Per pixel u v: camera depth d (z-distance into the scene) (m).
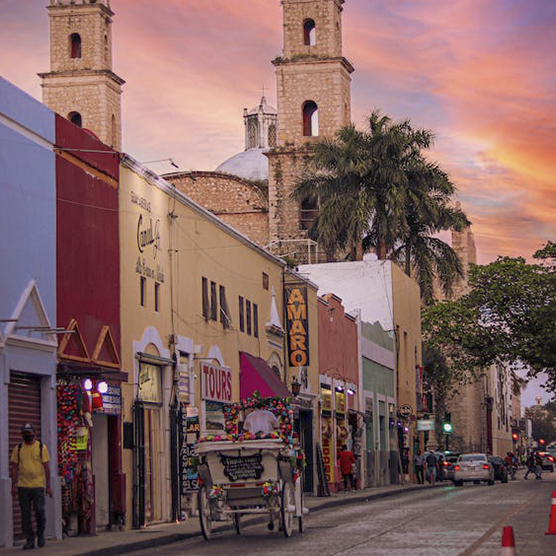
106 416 24.66
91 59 87.88
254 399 24.19
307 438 43.59
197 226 32.06
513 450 139.50
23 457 19.23
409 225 63.38
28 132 21.69
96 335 24.14
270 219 76.38
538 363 73.62
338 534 21.86
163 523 27.17
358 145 61.47
